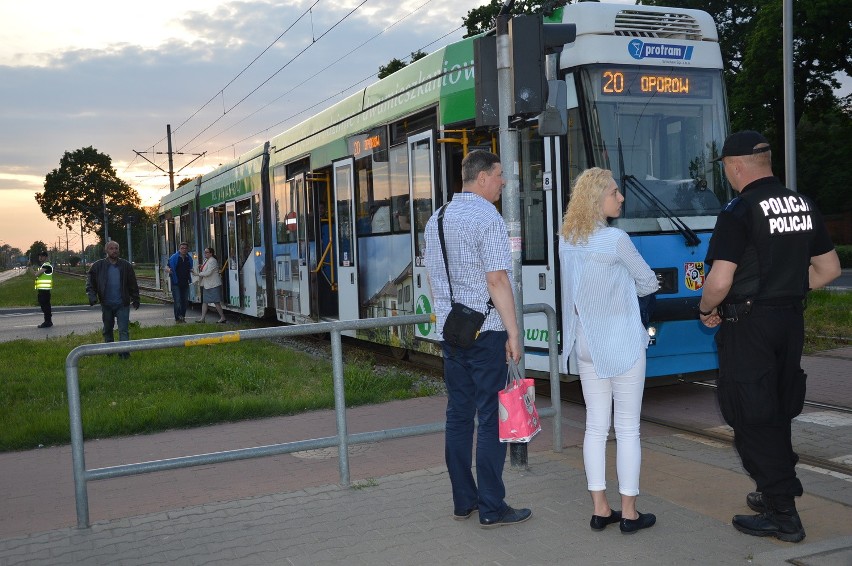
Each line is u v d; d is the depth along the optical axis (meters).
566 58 7.71
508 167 5.61
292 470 6.12
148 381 10.49
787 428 4.31
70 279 71.75
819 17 30.61
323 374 10.62
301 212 13.59
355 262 11.49
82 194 109.50
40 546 4.60
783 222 4.17
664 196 7.66
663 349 7.62
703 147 7.93
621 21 7.76
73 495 5.73
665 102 7.80
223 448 6.99
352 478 5.77
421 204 9.53
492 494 4.59
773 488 4.23
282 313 15.00
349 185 11.63
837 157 45.19
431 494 5.25
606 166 7.52
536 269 8.04
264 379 10.18
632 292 4.39
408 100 9.84
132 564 4.27
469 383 4.68
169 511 5.16
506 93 5.59
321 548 4.38
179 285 20.61
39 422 7.79
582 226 4.40
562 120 5.77
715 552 4.12
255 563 4.20
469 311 4.48
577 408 8.09
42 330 21.38
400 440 6.95
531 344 8.14
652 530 4.45
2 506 5.53
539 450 6.30
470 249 4.50
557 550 4.21
